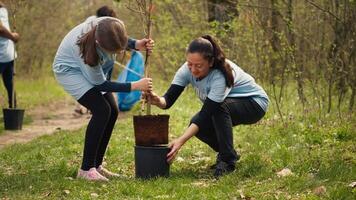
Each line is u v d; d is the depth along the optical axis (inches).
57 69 230.1
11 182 230.5
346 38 371.2
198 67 226.4
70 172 246.5
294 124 331.0
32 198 209.8
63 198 209.5
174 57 564.7
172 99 239.6
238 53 448.1
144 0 242.2
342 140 290.8
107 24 216.5
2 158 287.7
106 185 223.8
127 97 480.7
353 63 369.1
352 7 364.8
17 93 650.8
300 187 211.8
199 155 285.9
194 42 226.1
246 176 234.4
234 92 242.1
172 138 345.4
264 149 282.8
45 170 253.0
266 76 424.8
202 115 227.8
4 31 403.9
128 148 305.9
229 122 235.6
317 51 397.1
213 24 427.2
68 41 230.1
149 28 238.7
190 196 206.4
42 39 716.7
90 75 223.9
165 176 231.1
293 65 382.3
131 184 220.5
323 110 364.8
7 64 419.5
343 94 390.0
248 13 414.0
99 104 229.1
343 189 199.8
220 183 223.0
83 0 727.7
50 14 698.2
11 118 402.9
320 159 245.4
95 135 230.8
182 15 557.6
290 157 254.7
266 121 356.8
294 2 404.8
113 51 217.0
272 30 398.0
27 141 360.8
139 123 228.8
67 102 621.0
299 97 400.8
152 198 208.2
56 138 345.4
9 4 516.7
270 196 204.1
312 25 403.5
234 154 238.4
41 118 481.7
